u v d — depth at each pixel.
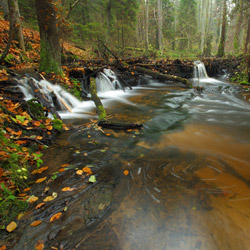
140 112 5.58
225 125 4.60
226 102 7.09
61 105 5.36
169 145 3.33
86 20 17.55
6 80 4.36
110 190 2.04
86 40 16.97
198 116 5.34
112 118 4.93
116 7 15.34
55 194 1.96
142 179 2.25
